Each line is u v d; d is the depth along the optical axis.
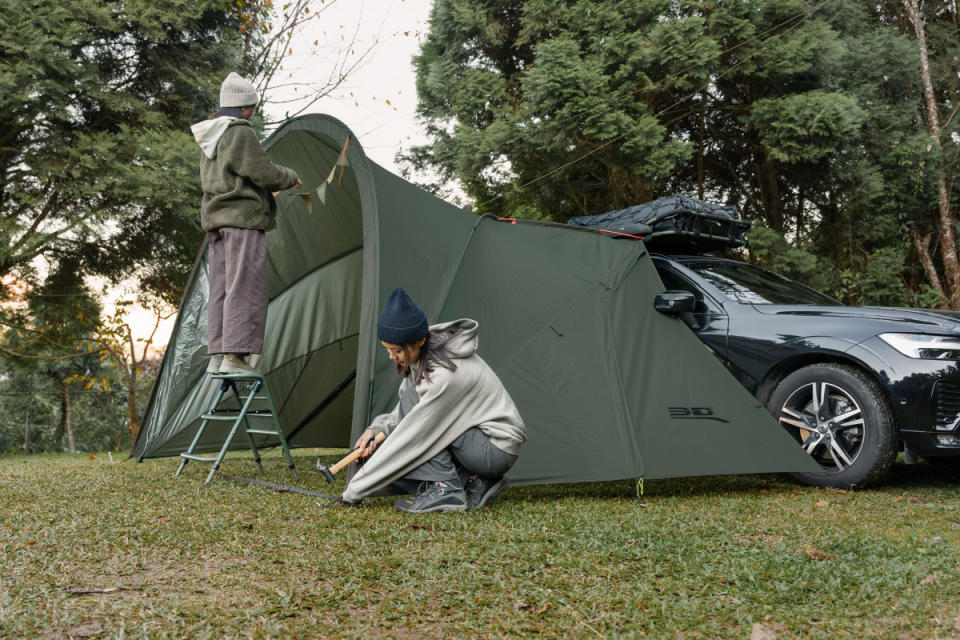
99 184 9.21
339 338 5.68
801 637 1.67
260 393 5.34
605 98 10.60
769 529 2.91
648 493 3.94
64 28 9.04
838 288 11.47
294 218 5.17
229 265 4.05
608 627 1.73
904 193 12.02
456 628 1.72
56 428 15.35
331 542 2.56
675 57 10.48
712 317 4.80
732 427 3.88
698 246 5.56
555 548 2.50
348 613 1.81
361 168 3.92
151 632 1.64
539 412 3.71
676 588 2.04
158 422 5.34
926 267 12.36
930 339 3.96
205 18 11.22
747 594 1.96
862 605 1.88
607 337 3.93
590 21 11.12
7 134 9.53
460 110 12.38
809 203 12.33
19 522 2.89
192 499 3.48
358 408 3.44
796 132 10.40
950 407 3.88
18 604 1.83
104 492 3.70
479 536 2.66
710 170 13.23
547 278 4.17
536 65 10.99
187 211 9.64
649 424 3.72
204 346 5.27
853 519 3.18
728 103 12.11
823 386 4.22
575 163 11.62
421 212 4.08
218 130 4.02
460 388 3.14
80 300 10.55
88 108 10.05
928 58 13.55
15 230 9.30
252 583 2.06
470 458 3.19
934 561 2.35
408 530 2.76
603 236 4.41
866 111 10.83
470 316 3.92
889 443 3.97
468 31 12.49
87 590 1.97
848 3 11.82
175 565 2.27
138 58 10.77
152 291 11.02
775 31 11.17
